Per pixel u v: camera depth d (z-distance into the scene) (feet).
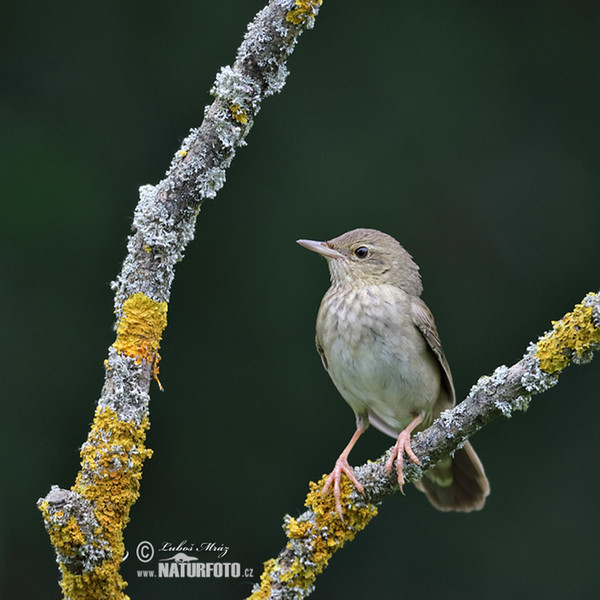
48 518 19.94
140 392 21.02
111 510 20.54
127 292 21.34
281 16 21.47
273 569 23.20
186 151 21.49
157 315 21.35
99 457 20.65
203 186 21.40
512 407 22.54
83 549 20.13
